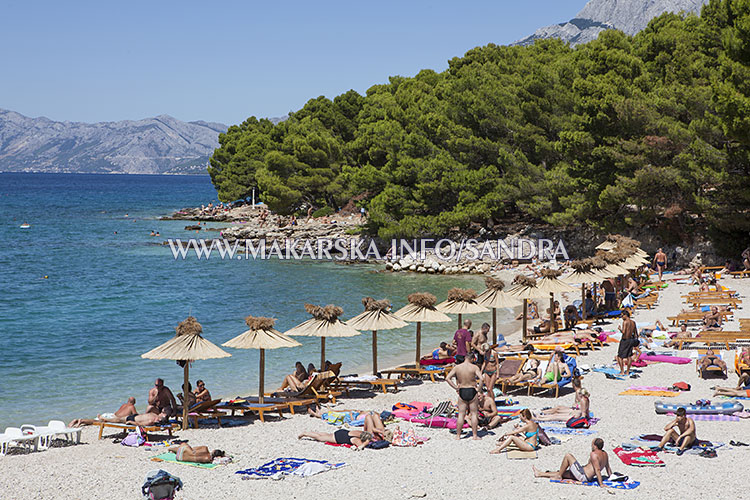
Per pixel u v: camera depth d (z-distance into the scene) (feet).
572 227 172.76
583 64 167.53
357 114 328.90
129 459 46.29
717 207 127.95
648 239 149.59
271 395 61.93
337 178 283.38
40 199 576.61
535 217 192.13
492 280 78.95
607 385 65.05
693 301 101.19
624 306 102.73
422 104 224.74
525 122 180.14
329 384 65.00
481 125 187.93
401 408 58.75
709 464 42.42
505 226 190.49
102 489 40.34
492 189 180.04
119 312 125.49
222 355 54.19
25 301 137.18
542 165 176.35
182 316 121.90
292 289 152.46
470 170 187.21
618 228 152.46
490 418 53.01
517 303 78.84
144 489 36.42
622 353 68.28
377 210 197.06
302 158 289.74
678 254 144.36
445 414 54.60
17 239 266.77
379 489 39.42
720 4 144.46
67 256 218.59
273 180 277.03
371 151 221.25
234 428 54.29
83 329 109.19
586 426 51.52
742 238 135.85
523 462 43.96
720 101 112.37
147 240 264.93
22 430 55.06
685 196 137.08
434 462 44.37
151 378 77.87
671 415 54.44
